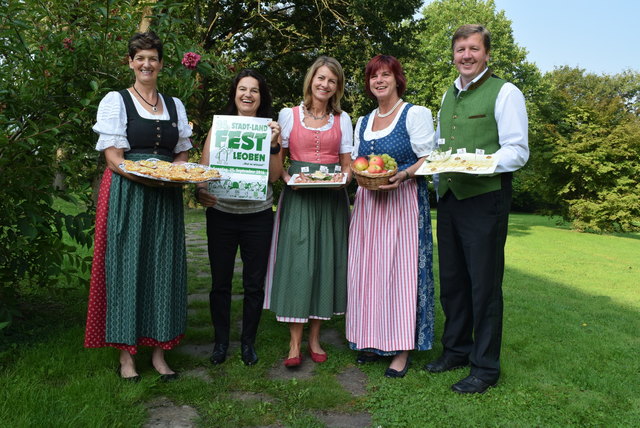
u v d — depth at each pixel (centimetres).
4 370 274
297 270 301
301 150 312
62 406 229
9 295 337
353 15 1393
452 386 279
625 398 277
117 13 354
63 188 394
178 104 289
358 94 1496
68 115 308
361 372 306
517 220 2266
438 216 305
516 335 389
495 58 2847
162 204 269
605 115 1788
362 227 310
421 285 300
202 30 1288
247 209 306
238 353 326
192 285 520
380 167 283
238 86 305
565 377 304
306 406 255
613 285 696
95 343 265
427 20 1605
